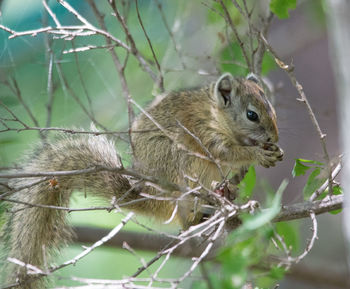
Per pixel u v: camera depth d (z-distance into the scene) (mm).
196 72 14555
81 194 12477
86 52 17578
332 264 16359
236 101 12609
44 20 14555
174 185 9852
